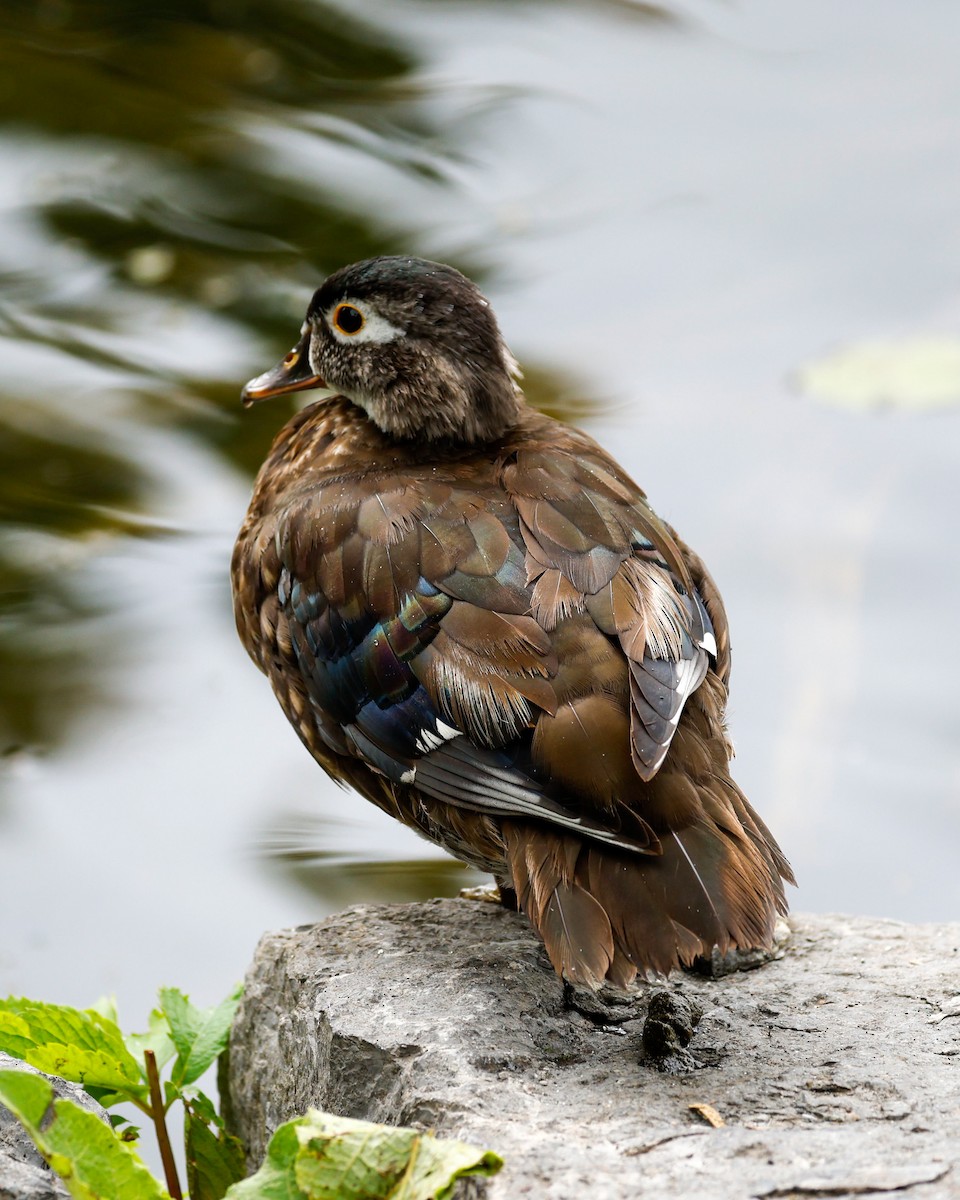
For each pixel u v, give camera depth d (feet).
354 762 26.89
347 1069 22.29
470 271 55.47
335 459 28.14
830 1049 21.49
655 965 19.92
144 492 47.55
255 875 35.53
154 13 68.03
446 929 25.73
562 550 23.88
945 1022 22.26
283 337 53.01
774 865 21.22
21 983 32.30
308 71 65.16
